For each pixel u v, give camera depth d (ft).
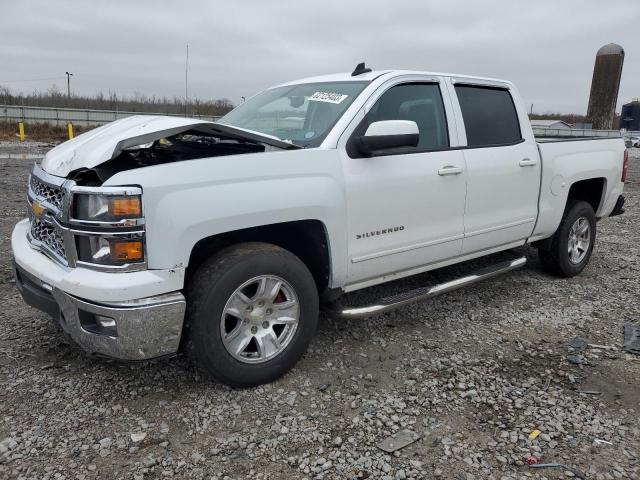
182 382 10.64
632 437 9.16
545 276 18.16
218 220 9.30
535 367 11.62
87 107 164.55
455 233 13.56
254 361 10.28
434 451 8.71
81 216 8.91
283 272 10.27
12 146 75.00
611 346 12.73
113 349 9.06
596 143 18.10
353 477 8.06
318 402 10.06
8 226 23.03
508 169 14.64
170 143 12.16
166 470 8.14
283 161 10.19
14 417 9.32
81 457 8.36
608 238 24.54
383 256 12.07
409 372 11.30
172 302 9.06
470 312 14.76
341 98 12.18
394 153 12.05
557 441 9.01
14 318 13.46
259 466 8.29
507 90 15.52
